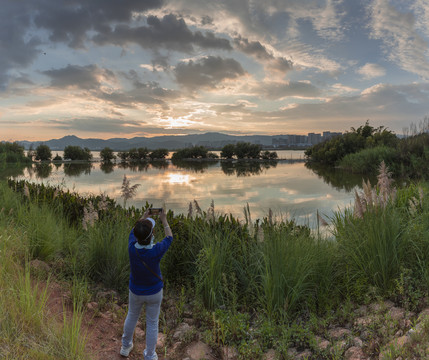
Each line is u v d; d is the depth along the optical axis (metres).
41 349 2.89
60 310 3.95
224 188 20.08
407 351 2.97
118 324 4.21
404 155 24.50
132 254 3.20
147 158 76.06
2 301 3.29
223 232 6.01
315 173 30.94
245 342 3.73
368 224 5.28
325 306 4.41
